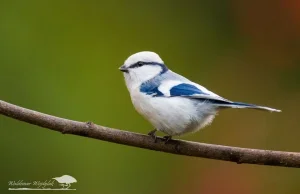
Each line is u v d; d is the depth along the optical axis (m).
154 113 8.83
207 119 8.86
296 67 14.75
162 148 8.58
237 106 8.43
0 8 14.22
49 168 12.73
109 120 13.80
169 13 15.28
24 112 7.88
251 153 8.41
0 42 13.92
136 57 9.45
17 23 14.20
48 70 13.98
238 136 13.72
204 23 15.29
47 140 12.81
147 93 8.95
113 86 14.20
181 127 8.74
